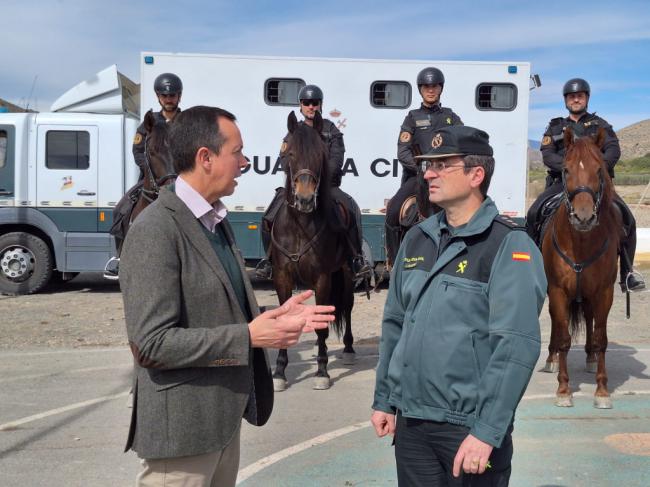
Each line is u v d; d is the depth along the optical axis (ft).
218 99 39.37
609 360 25.21
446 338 8.34
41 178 38.52
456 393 8.26
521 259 8.25
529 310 8.11
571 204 17.85
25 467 15.25
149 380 7.83
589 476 14.67
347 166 39.81
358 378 22.88
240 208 39.75
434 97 22.39
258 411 8.91
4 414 18.99
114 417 18.74
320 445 16.53
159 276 7.59
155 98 38.91
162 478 7.88
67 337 28.84
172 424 7.71
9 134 38.37
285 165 20.33
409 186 23.03
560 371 19.74
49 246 39.99
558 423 18.12
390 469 15.06
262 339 7.86
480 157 8.66
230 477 8.71
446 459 8.52
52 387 21.65
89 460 15.66
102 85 39.52
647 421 18.29
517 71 39.78
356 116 39.70
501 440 7.91
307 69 39.45
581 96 21.65
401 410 8.79
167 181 19.03
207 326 7.91
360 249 22.71
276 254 21.20
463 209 8.79
